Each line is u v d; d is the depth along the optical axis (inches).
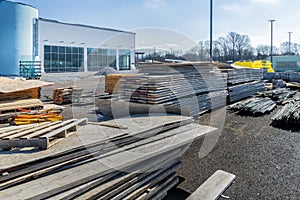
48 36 866.1
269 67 879.7
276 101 410.0
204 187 120.0
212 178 130.0
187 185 137.6
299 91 551.8
